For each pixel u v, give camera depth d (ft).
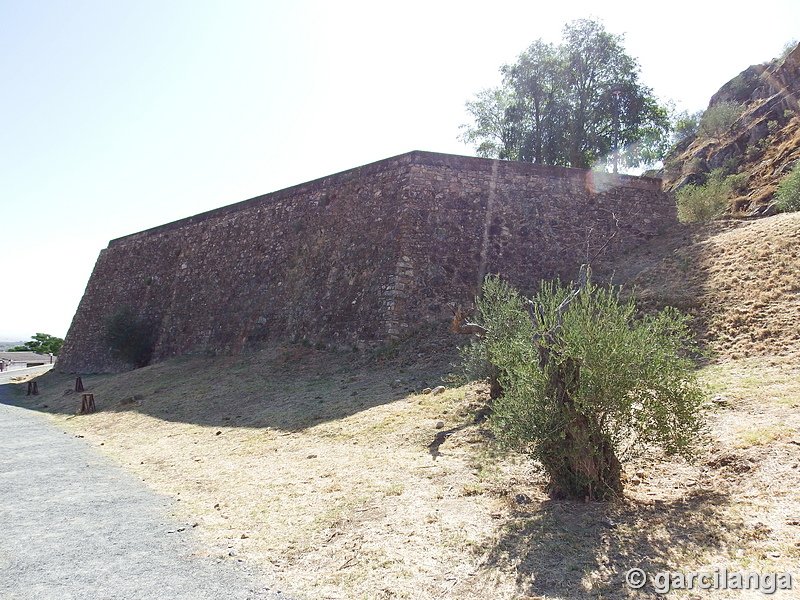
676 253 50.47
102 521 22.33
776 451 18.70
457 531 17.63
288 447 31.24
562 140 92.22
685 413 18.65
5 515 23.48
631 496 18.61
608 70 91.86
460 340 45.68
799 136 106.11
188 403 47.88
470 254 53.72
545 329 19.89
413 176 54.39
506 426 20.17
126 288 93.66
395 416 32.37
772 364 28.89
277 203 70.28
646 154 98.43
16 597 15.51
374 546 17.33
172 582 16.17
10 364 197.77
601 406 18.58
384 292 51.08
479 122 102.94
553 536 16.25
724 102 147.84
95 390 66.59
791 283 36.94
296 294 61.52
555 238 56.29
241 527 20.56
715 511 16.16
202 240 80.94
